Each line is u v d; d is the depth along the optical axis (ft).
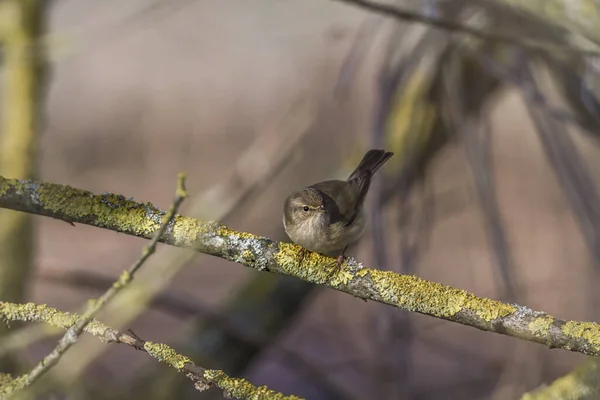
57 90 79.15
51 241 66.54
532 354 30.27
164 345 16.72
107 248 65.31
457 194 40.70
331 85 36.17
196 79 74.23
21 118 35.63
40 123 36.35
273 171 37.29
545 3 23.95
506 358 34.19
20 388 16.51
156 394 32.37
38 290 55.62
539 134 28.43
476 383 41.55
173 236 17.94
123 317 34.22
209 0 54.80
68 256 62.59
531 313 17.21
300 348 46.34
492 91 32.73
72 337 16.28
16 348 27.25
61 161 63.57
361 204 27.45
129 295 34.37
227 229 18.40
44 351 35.40
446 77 30.37
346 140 35.83
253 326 34.06
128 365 45.78
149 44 75.97
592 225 27.27
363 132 35.22
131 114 75.82
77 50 36.11
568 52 25.07
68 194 17.98
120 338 16.63
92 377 43.09
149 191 68.95
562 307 40.19
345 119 35.83
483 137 30.78
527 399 21.29
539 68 31.40
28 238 33.91
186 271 61.05
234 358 33.55
